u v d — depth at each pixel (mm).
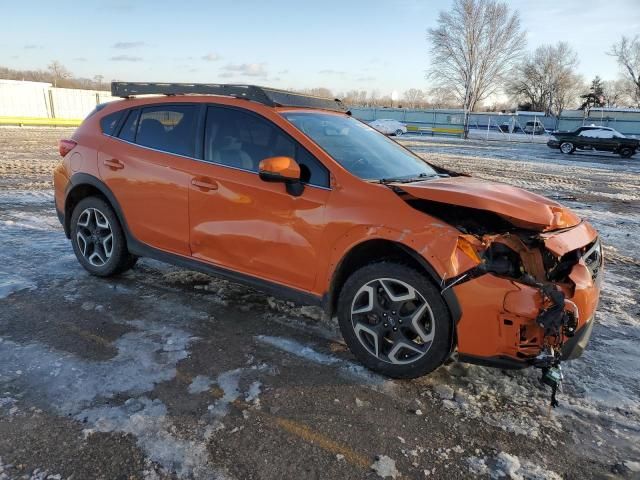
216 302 4062
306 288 3271
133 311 3828
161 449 2332
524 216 2811
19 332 3406
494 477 2266
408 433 2547
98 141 4344
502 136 45312
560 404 2840
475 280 2627
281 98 3742
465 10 60000
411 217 2832
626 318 4137
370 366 3066
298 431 2520
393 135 42000
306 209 3172
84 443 2346
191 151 3791
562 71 73500
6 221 6531
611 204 10211
